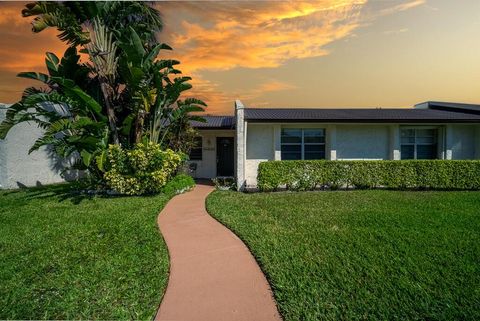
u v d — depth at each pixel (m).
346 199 8.96
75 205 8.17
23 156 12.17
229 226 5.99
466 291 3.36
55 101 9.33
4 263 4.25
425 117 12.03
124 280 3.72
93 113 10.41
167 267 4.07
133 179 9.51
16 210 7.58
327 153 12.44
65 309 3.13
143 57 10.30
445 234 5.26
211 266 4.12
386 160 11.45
